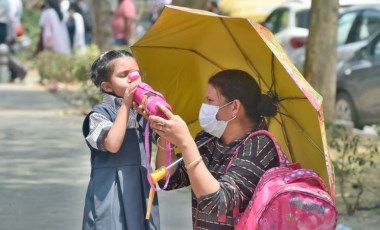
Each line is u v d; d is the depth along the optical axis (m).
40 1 65.56
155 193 8.33
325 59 23.58
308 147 7.98
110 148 7.90
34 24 60.00
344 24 29.48
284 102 8.02
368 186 16.89
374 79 25.20
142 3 63.91
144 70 8.62
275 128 8.23
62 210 14.96
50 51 42.44
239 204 7.57
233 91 7.82
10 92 36.06
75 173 18.28
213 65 8.56
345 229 12.15
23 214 14.60
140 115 8.30
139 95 7.67
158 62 8.62
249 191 7.64
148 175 7.70
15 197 15.88
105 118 8.20
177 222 14.21
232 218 7.78
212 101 7.87
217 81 7.86
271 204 7.36
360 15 29.27
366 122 25.72
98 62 8.32
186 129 7.34
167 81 8.72
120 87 8.23
